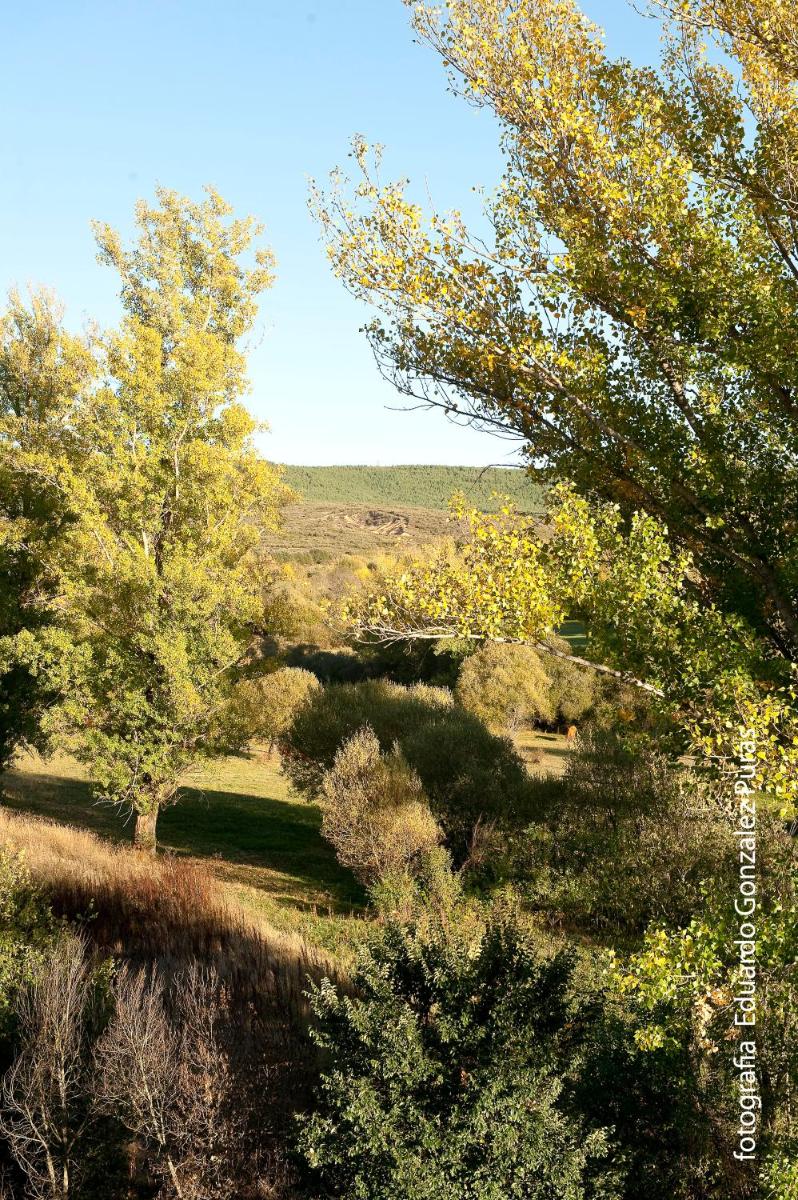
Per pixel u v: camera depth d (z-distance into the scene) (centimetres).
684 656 807
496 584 834
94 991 859
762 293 912
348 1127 623
